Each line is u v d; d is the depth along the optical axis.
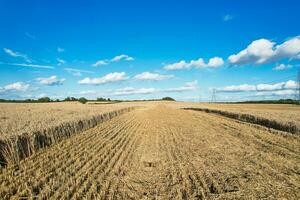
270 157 14.72
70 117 26.98
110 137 21.02
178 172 12.02
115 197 9.22
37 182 9.63
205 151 16.47
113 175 11.36
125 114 49.72
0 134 14.35
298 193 9.49
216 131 25.88
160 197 9.23
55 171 11.21
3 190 8.70
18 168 11.50
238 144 18.81
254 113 38.91
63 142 17.91
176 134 23.84
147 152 16.20
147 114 52.34
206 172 11.89
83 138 19.88
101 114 33.56
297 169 12.36
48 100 145.12
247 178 11.07
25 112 37.91
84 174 11.04
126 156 15.02
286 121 25.98
